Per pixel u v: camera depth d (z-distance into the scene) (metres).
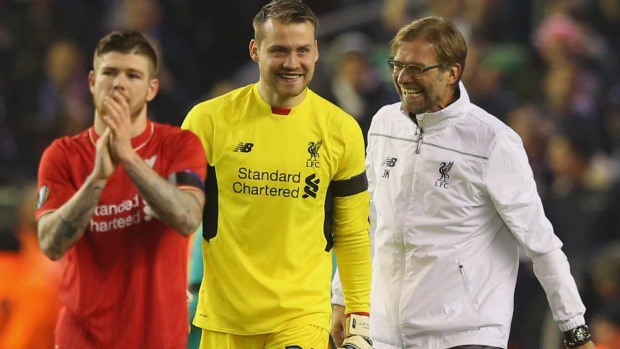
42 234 18.08
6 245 31.98
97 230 18.41
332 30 50.44
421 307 21.84
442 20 21.47
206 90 49.53
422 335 21.92
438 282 21.77
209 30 49.81
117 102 17.39
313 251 21.25
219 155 20.92
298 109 21.00
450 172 21.62
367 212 21.66
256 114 20.98
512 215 21.48
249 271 20.95
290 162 20.92
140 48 18.20
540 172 41.75
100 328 18.50
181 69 47.88
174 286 18.67
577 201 39.91
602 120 46.03
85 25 48.50
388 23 48.66
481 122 21.67
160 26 48.19
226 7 50.03
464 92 21.80
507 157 21.53
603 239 39.59
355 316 21.78
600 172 42.69
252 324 21.06
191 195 18.27
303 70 20.42
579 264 38.47
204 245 21.22
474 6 48.09
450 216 21.69
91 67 47.59
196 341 26.05
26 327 30.41
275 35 20.27
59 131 45.41
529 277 36.62
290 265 21.06
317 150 21.00
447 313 21.73
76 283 18.56
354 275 21.75
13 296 30.58
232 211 20.98
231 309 21.09
